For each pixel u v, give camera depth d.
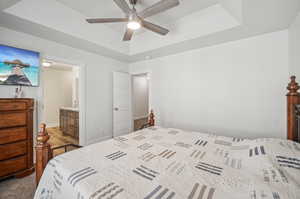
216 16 2.18
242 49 2.44
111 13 2.45
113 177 0.94
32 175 2.02
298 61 1.75
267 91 2.24
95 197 0.74
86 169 1.03
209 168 1.06
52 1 2.12
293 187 0.72
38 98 2.43
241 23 1.93
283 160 0.95
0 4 1.61
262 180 0.83
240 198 0.73
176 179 0.92
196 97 2.97
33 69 2.33
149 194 0.77
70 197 0.86
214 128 2.76
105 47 2.91
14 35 2.17
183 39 2.54
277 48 2.15
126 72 4.14
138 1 2.06
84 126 3.18
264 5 1.54
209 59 2.79
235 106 2.53
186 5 2.21
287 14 1.72
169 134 1.98
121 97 3.93
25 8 1.86
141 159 1.21
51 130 4.86
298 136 1.32
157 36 2.91
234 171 1.01
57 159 1.19
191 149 1.44
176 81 3.26
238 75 2.49
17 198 1.58
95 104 3.40
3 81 2.04
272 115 2.21
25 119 1.98
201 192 0.79
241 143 1.51
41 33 2.28
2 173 1.78
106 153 1.33
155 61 3.64
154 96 3.66
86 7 2.30
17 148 1.91
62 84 5.77
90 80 3.28
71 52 2.90
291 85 1.40
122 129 3.96
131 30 2.08
